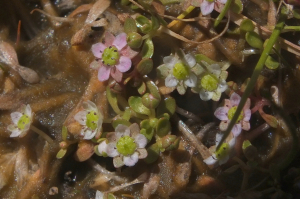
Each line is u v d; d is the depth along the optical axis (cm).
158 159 22
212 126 23
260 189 22
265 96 23
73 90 23
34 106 23
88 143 22
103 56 22
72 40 23
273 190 22
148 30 22
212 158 22
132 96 22
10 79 23
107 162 23
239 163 22
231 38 23
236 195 22
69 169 23
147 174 22
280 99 23
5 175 23
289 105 23
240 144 22
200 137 23
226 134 21
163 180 22
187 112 23
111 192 22
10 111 23
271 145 23
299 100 23
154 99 22
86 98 23
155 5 23
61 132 23
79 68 23
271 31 22
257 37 22
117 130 22
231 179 23
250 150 22
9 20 24
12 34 24
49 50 24
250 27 22
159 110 22
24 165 23
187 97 23
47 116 23
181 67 22
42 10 24
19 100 23
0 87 23
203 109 23
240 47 22
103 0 23
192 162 22
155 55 23
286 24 23
